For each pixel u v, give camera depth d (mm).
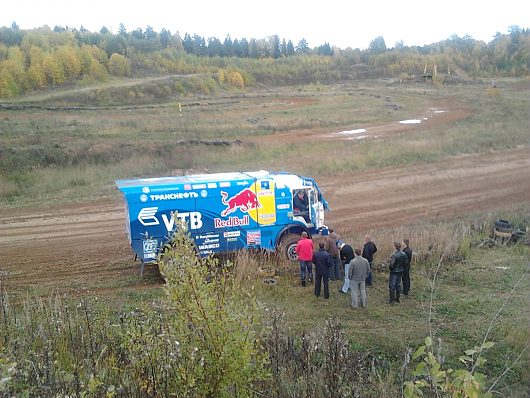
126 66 101438
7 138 36500
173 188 15297
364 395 7660
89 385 6141
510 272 15750
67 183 27516
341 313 13086
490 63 129375
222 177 16594
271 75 121562
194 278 6457
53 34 117812
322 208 17156
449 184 27906
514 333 11375
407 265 13867
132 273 16141
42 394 6230
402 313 13055
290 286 14859
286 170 29938
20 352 7824
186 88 85062
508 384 9477
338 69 132500
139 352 7051
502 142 37062
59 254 18109
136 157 31750
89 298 13594
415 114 55406
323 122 48594
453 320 12516
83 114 56125
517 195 25875
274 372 7867
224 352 6289
